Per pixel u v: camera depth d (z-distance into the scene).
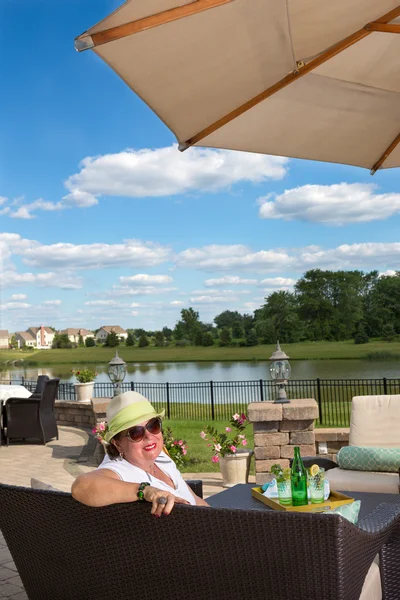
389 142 3.57
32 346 130.38
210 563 2.04
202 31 2.30
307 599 1.95
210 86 2.68
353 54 2.94
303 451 6.30
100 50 2.32
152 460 2.50
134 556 2.16
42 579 2.46
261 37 2.38
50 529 2.30
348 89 3.15
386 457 4.73
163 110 2.82
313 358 84.94
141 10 2.11
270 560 1.95
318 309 93.50
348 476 4.67
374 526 2.38
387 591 2.82
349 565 1.94
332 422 13.76
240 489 4.21
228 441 6.59
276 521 1.89
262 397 15.90
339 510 2.87
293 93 3.08
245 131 3.22
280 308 95.50
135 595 2.21
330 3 2.45
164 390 18.36
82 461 8.77
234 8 2.19
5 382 18.33
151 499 2.01
